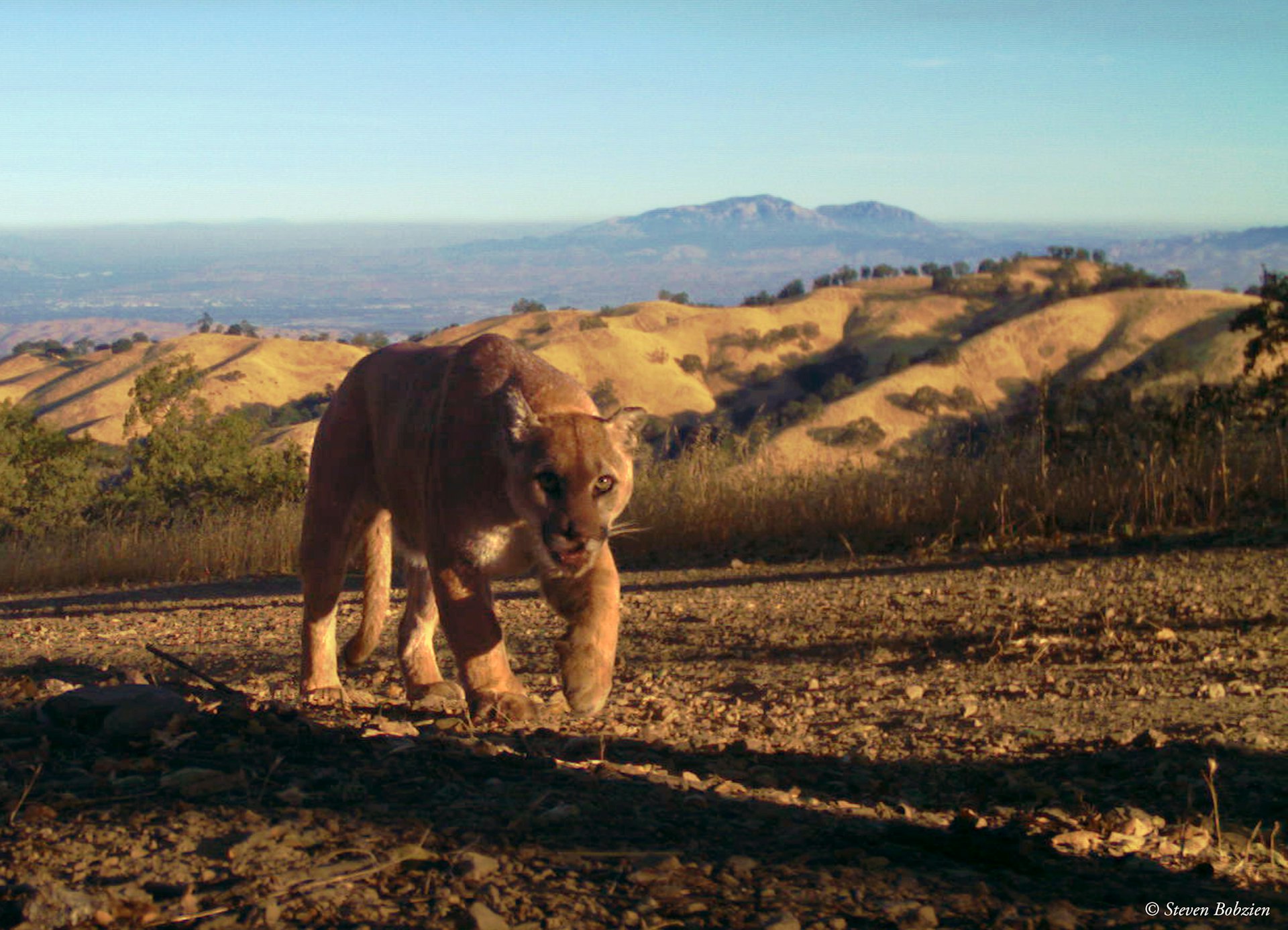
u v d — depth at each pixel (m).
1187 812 4.18
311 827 3.31
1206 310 172.12
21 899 2.71
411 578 6.84
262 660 9.29
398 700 7.07
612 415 5.36
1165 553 10.95
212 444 33.47
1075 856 3.69
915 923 2.83
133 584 17.44
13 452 33.00
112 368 199.38
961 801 4.48
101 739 4.52
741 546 14.09
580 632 5.14
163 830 3.25
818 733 5.88
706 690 7.14
